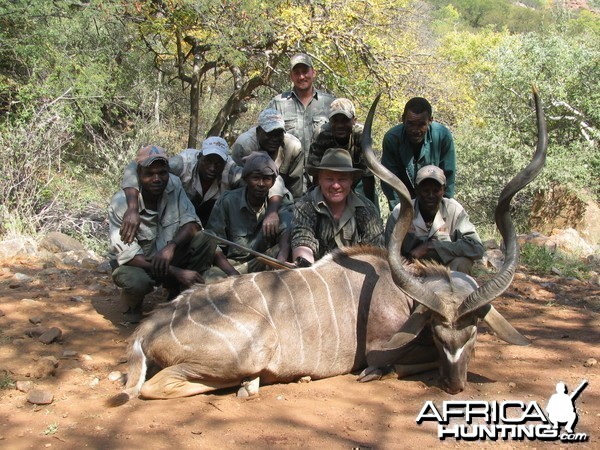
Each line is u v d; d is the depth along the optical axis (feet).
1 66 46.52
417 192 15.96
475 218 46.11
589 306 19.44
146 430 11.29
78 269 20.72
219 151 17.56
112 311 17.04
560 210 42.29
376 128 51.34
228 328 12.60
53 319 16.35
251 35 44.80
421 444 11.16
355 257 14.38
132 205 15.76
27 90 41.11
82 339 15.37
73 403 12.37
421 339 13.83
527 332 16.60
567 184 42.27
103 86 46.60
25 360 14.15
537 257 24.82
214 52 44.60
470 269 16.08
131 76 51.98
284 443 11.00
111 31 47.39
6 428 11.42
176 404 12.32
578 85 51.39
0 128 33.37
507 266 12.78
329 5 45.42
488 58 56.49
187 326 12.68
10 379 13.23
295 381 13.57
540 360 14.73
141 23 46.11
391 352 13.83
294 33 44.70
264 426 11.54
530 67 51.67
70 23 45.29
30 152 29.22
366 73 50.08
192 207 16.65
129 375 12.96
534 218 43.29
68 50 45.52
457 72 73.92
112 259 16.55
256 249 17.16
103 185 35.58
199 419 11.72
